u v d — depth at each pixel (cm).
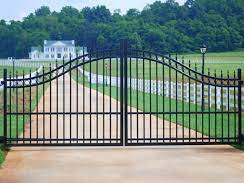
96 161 1435
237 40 14338
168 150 1620
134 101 3750
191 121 2491
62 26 19812
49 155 1534
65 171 1304
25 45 19425
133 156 1510
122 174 1266
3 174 1269
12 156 1515
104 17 19175
